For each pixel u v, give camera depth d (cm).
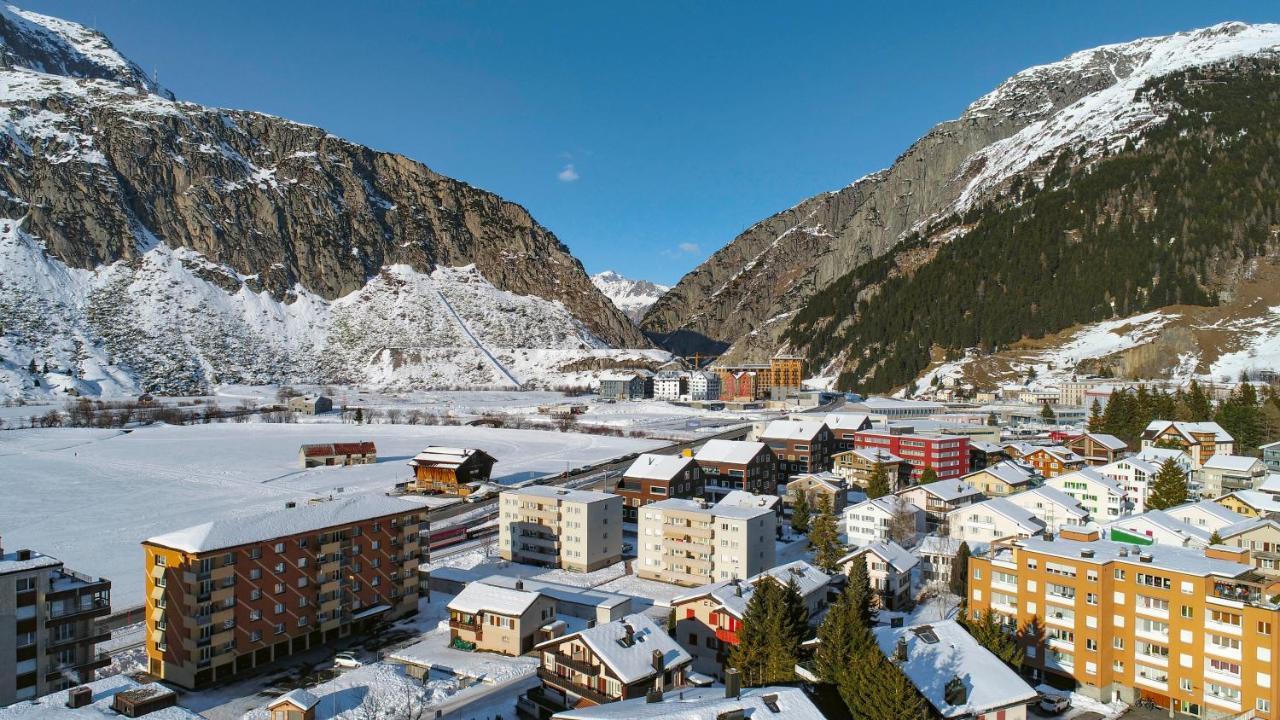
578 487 15600
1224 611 5856
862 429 17725
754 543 9444
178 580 6794
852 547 10294
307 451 18050
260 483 15912
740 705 4034
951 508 11319
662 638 6112
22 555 5997
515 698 6359
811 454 16275
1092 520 11600
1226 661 5838
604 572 10262
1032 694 5284
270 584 7306
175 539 6931
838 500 13188
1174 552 6631
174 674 6812
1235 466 12475
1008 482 12156
